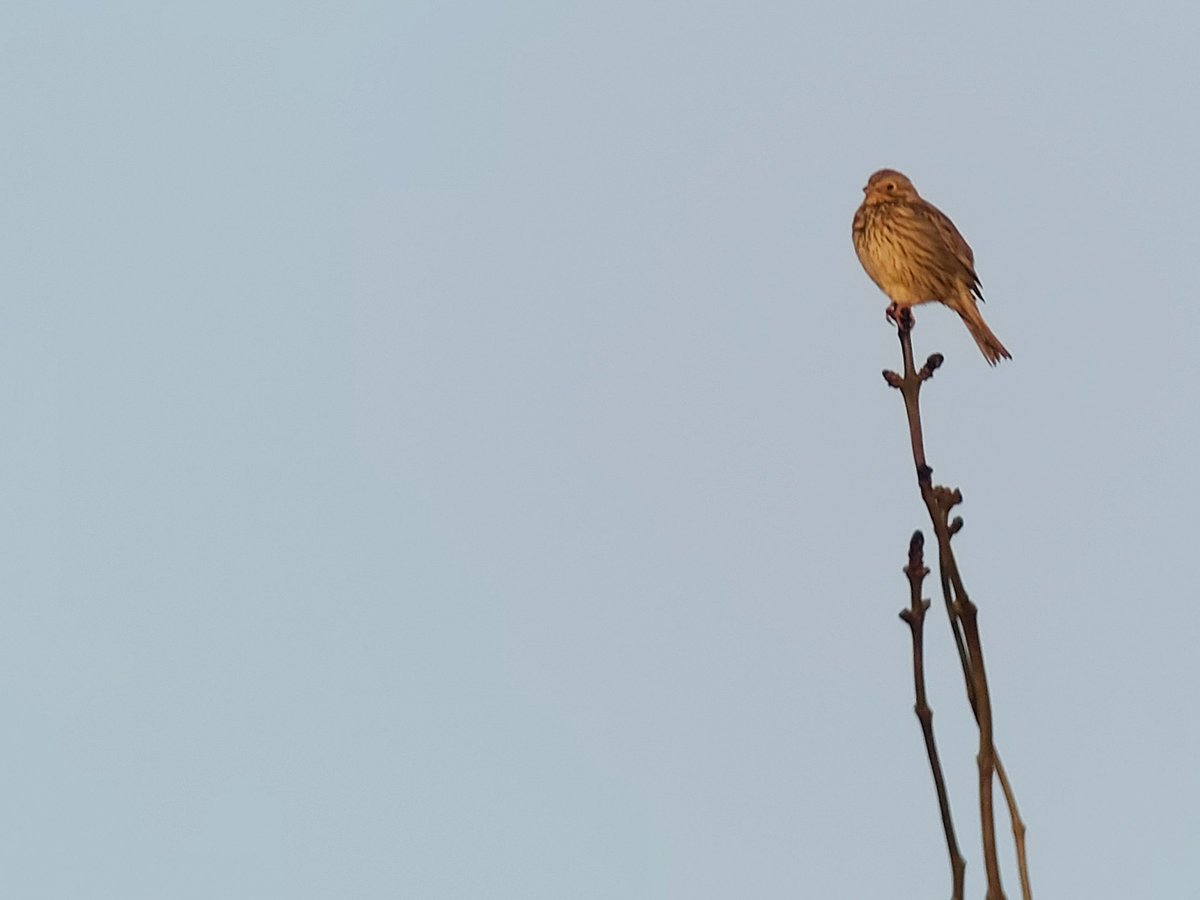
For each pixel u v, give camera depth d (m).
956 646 9.70
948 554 9.74
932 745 9.48
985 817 9.41
